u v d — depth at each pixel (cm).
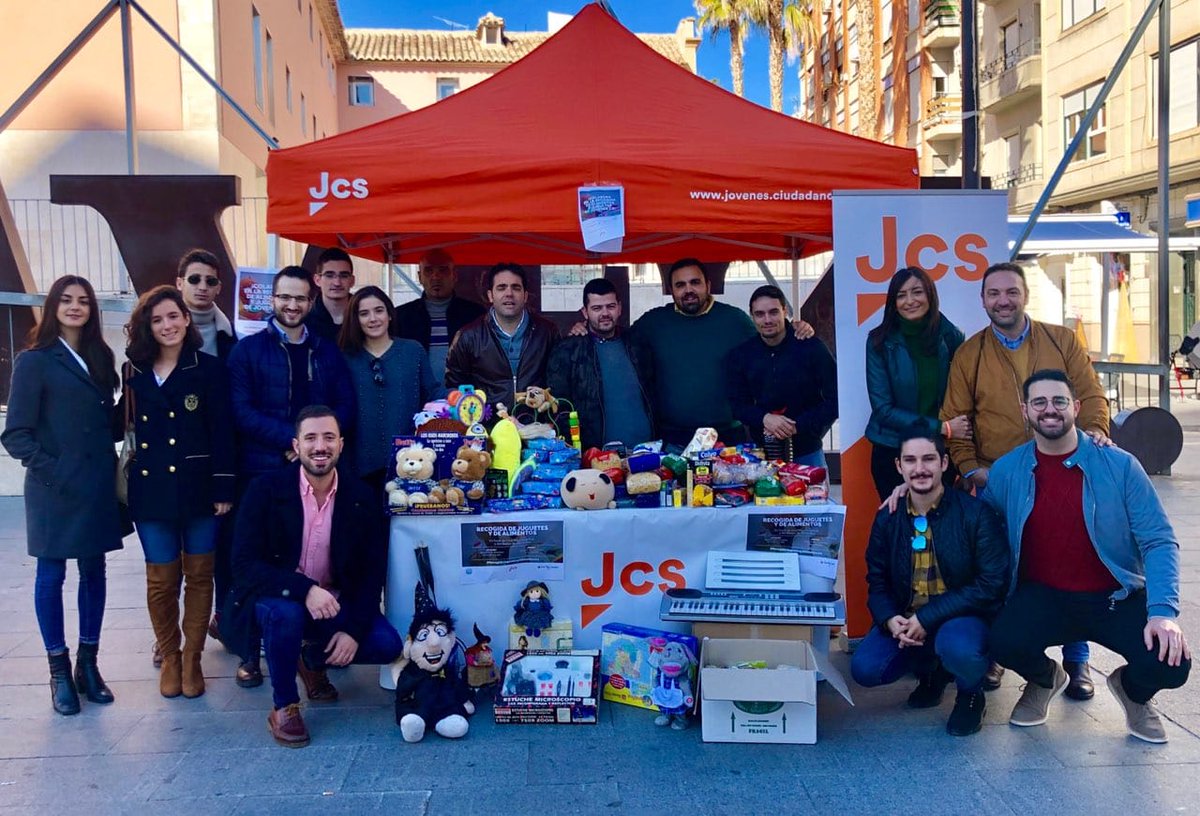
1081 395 391
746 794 314
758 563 392
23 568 651
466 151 456
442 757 345
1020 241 682
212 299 440
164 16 1288
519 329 473
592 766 336
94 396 391
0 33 1279
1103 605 343
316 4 2603
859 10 2445
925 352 422
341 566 375
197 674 412
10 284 880
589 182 449
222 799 315
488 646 390
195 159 1297
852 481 444
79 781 329
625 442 467
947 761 337
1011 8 2416
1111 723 367
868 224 443
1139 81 1886
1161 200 895
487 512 394
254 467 419
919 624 354
